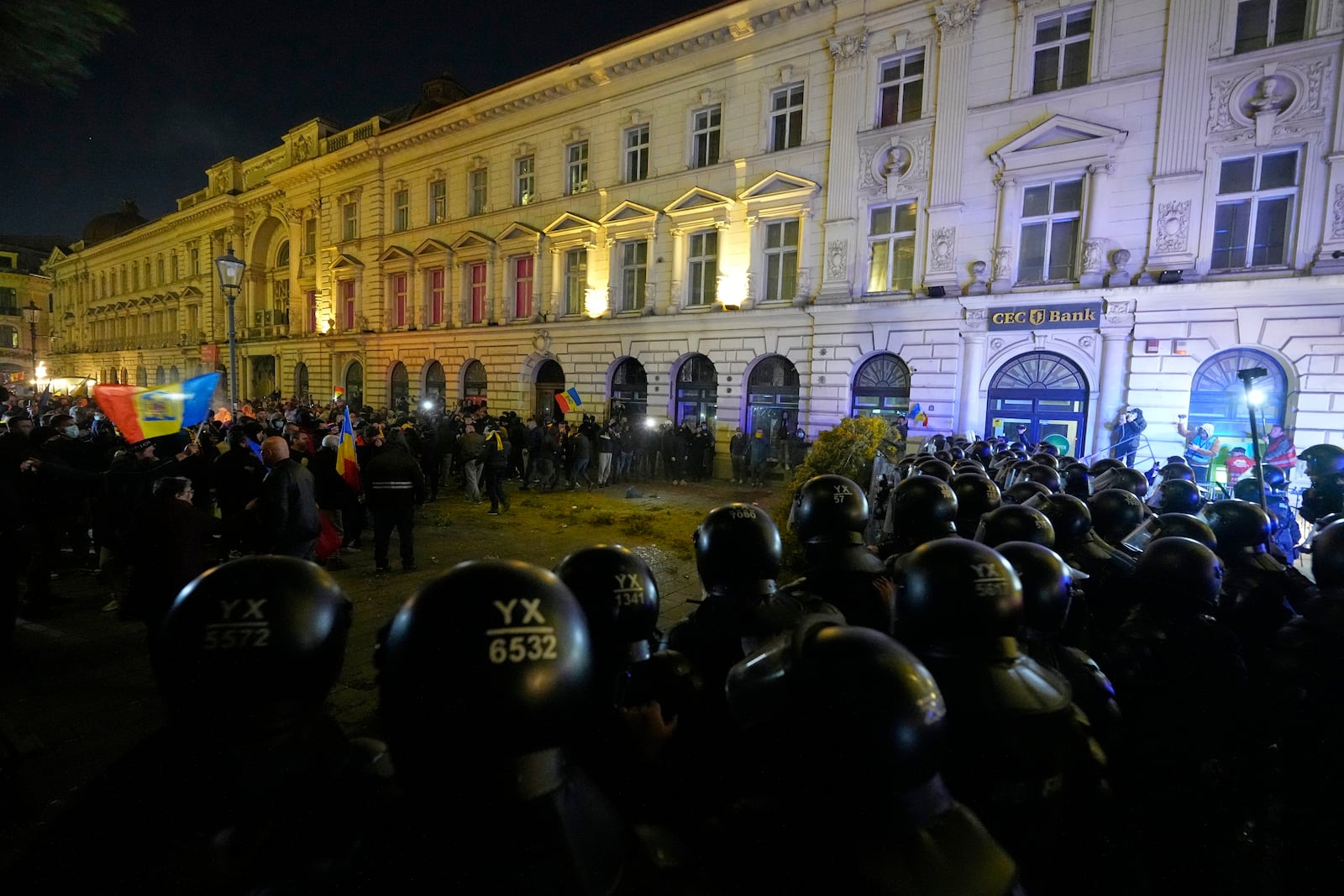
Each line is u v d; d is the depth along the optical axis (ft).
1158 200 40.52
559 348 70.85
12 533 15.11
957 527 11.76
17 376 167.02
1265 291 37.35
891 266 51.72
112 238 149.28
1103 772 5.24
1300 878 6.44
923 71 49.39
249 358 111.55
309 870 3.24
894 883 2.70
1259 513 9.77
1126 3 41.81
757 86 57.31
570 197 69.41
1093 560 10.37
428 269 83.66
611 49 63.87
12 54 7.61
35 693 13.93
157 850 3.16
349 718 13.41
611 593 5.28
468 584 2.76
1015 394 46.24
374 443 30.01
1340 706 6.59
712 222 59.52
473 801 2.59
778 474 56.08
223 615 3.25
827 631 3.37
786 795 3.15
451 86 95.76
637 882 2.95
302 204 98.48
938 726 2.99
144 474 19.29
